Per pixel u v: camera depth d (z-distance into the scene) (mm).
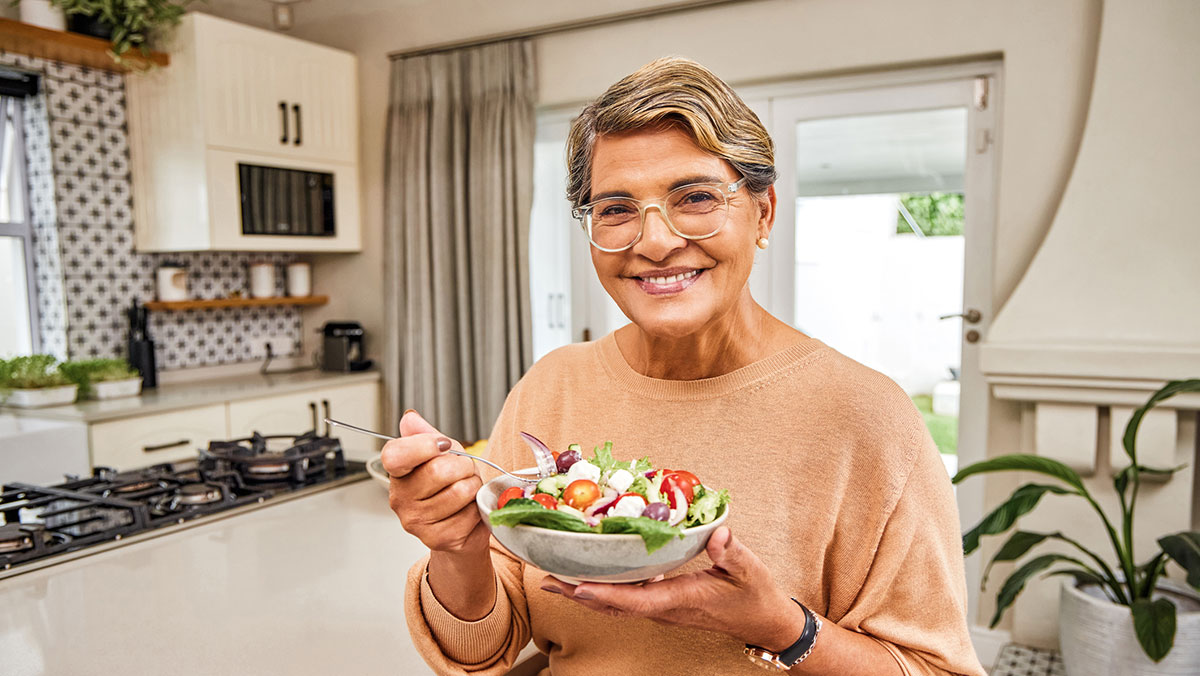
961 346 2820
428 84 3631
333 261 4152
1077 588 2215
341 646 962
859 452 787
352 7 3896
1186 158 2295
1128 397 2285
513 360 3486
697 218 710
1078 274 2400
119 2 3068
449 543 720
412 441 685
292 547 1342
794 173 3074
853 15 2834
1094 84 2396
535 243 3658
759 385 835
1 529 1328
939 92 2805
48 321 3277
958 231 2811
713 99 700
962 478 2092
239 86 3367
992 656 2670
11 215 3221
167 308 3482
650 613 636
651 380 884
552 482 660
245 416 3281
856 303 3006
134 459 2877
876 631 764
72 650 956
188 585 1168
